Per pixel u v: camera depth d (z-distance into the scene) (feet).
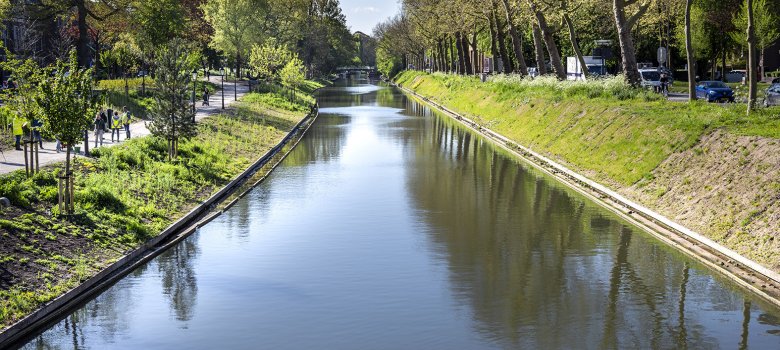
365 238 92.17
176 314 65.51
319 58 552.41
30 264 69.97
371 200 115.24
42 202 86.02
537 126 174.19
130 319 64.44
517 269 79.15
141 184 107.45
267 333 61.36
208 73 382.63
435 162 155.63
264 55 319.06
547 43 208.44
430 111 297.33
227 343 59.26
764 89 203.92
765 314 65.51
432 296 70.59
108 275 75.00
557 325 63.26
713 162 97.91
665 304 68.18
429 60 570.87
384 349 58.18
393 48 655.35
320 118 266.16
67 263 73.15
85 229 82.02
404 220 101.71
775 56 332.19
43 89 85.71
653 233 92.73
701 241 85.15
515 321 64.23
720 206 88.48
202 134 166.61
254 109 241.76
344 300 69.41
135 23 239.09
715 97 182.09
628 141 124.26
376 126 234.38
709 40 281.33
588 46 307.78
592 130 142.00
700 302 68.59
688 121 113.29
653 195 103.81
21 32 248.52
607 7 250.37
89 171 107.04
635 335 61.11
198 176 123.54
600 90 165.37
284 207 110.32
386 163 155.02
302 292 71.51
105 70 290.97
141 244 84.02
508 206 110.01
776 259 73.56
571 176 130.93
